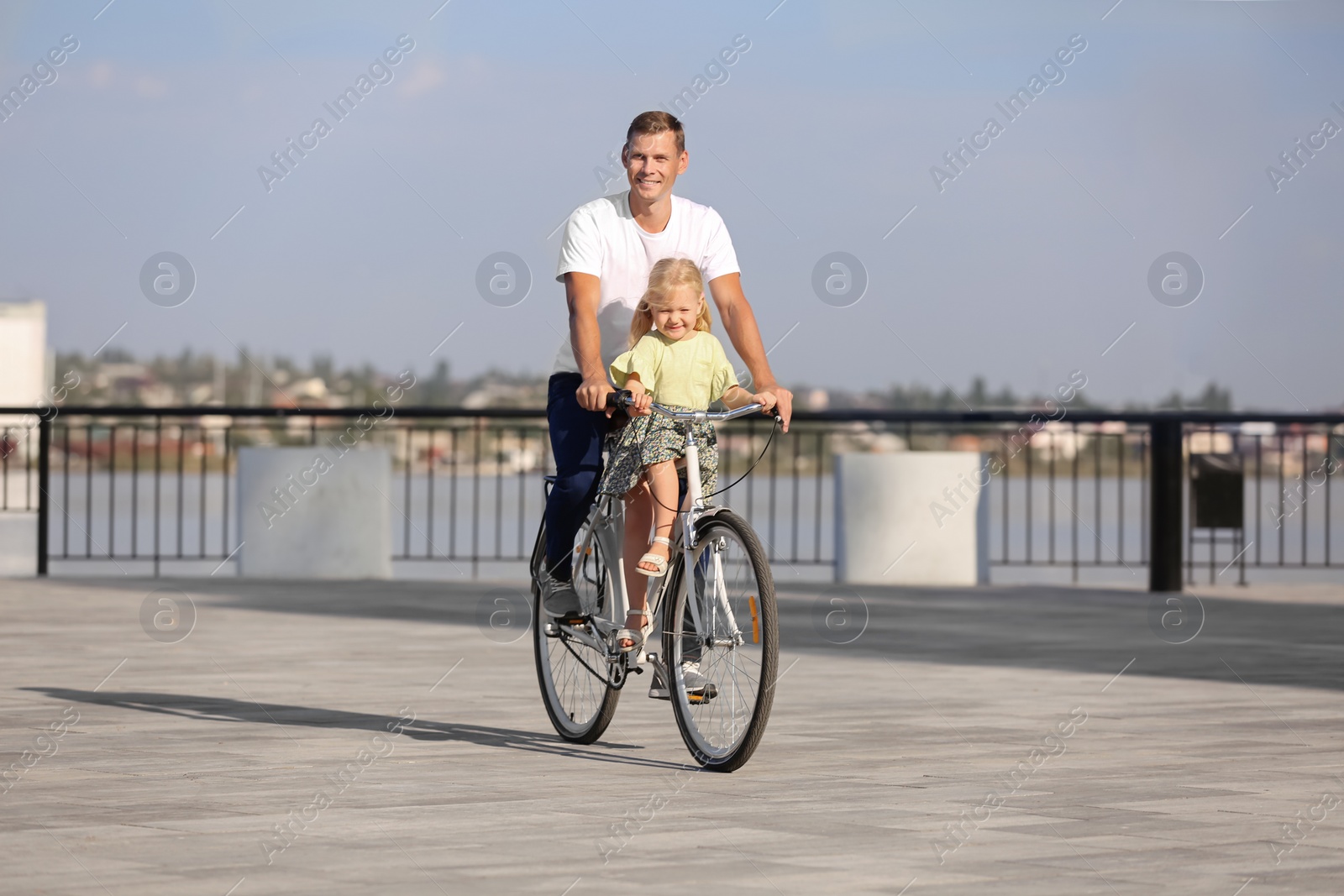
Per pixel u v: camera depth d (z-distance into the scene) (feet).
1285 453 65.87
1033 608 54.85
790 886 18.78
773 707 33.24
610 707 28.07
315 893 18.30
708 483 27.89
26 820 22.03
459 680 36.70
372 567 64.34
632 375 27.17
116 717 31.07
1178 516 61.41
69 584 60.80
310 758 26.94
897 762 26.86
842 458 64.39
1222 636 47.14
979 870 19.53
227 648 42.14
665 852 20.39
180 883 18.70
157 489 65.31
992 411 64.28
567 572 29.55
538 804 23.30
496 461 66.64
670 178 28.58
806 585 63.26
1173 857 20.25
